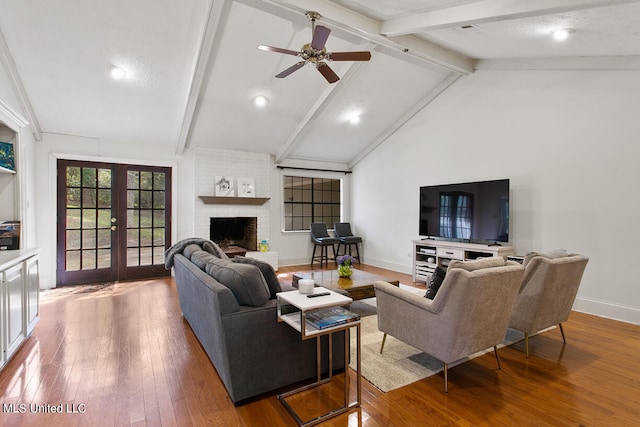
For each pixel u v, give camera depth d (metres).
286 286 2.72
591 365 2.56
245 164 6.45
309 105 5.35
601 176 3.66
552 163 4.07
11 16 3.21
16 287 2.70
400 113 6.05
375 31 3.80
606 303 3.63
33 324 3.09
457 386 2.26
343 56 3.08
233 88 4.67
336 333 2.43
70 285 5.09
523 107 4.36
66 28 3.39
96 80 4.12
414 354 2.75
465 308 2.06
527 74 4.31
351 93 5.26
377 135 6.71
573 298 2.92
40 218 4.86
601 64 3.61
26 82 4.01
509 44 3.82
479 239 4.65
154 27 3.48
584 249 3.79
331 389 2.23
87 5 3.17
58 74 3.96
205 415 1.93
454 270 2.04
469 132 5.02
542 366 2.54
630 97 3.45
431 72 5.04
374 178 6.98
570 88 3.91
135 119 4.97
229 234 6.86
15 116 3.69
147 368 2.47
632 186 3.44
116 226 5.42
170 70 4.09
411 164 6.06
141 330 3.23
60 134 5.01
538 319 2.67
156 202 5.74
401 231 6.31
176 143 5.64
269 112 5.38
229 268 2.25
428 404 2.05
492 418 1.91
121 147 5.45
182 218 5.94
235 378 2.01
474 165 4.96
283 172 6.97
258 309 2.10
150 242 5.70
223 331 1.97
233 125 5.56
